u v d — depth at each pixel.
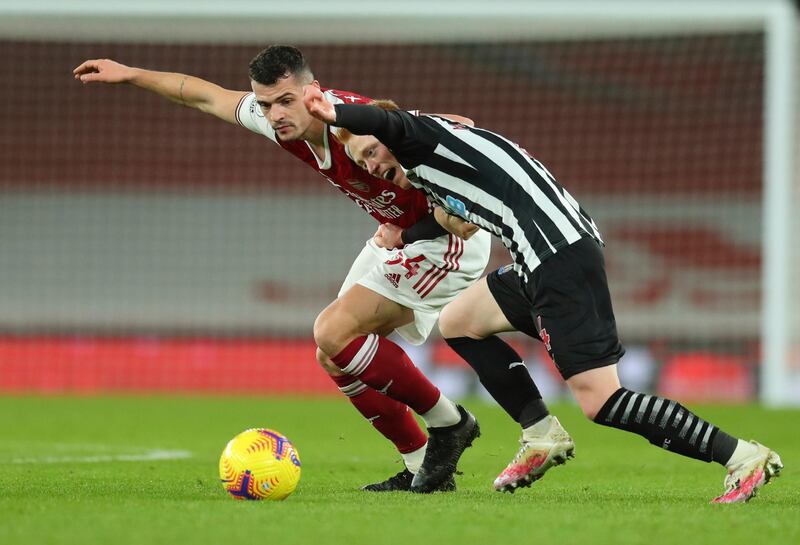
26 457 26.09
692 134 74.50
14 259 77.62
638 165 75.06
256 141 78.00
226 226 77.88
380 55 74.62
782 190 47.34
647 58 74.00
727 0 49.44
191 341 63.38
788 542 11.76
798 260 70.94
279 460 15.36
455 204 15.86
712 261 73.94
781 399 47.47
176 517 13.11
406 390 17.16
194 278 77.50
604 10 46.31
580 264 15.28
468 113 75.56
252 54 73.00
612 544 11.53
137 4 47.19
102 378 59.47
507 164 15.61
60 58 76.62
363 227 77.62
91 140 77.81
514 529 12.41
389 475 22.00
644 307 73.62
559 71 75.31
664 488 19.25
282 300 76.75
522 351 54.91
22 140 77.62
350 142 16.56
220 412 44.41
